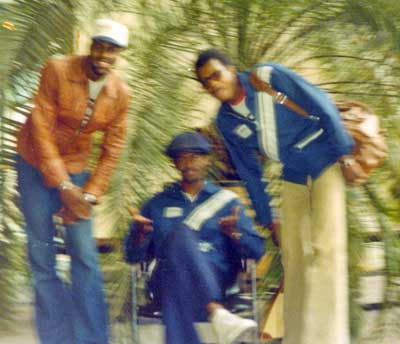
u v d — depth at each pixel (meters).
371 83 7.37
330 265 5.59
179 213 5.65
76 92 5.70
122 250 6.35
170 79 7.05
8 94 6.04
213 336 5.52
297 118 5.56
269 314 6.14
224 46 7.33
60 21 6.41
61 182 5.68
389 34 7.24
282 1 7.29
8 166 5.91
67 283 5.79
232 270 5.66
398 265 7.27
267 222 5.93
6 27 6.25
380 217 7.26
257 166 5.87
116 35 5.68
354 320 7.03
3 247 6.09
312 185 5.65
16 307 6.11
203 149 5.68
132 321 5.70
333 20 7.33
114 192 6.46
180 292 5.50
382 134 6.59
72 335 5.76
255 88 5.57
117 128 5.89
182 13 7.27
